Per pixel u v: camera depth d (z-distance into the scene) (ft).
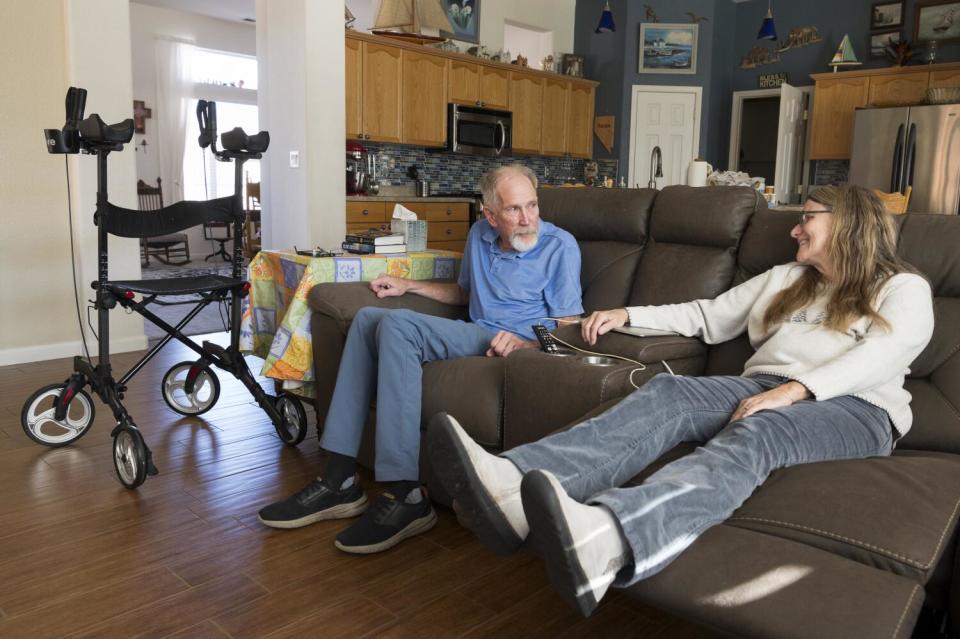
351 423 6.68
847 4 23.31
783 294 5.86
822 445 4.74
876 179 20.39
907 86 21.03
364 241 9.16
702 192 7.45
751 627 3.57
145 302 8.23
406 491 6.40
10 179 11.97
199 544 6.32
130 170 12.95
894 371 5.15
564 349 6.63
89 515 6.86
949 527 3.89
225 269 26.53
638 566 3.71
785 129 22.35
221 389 11.29
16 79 11.84
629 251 7.94
